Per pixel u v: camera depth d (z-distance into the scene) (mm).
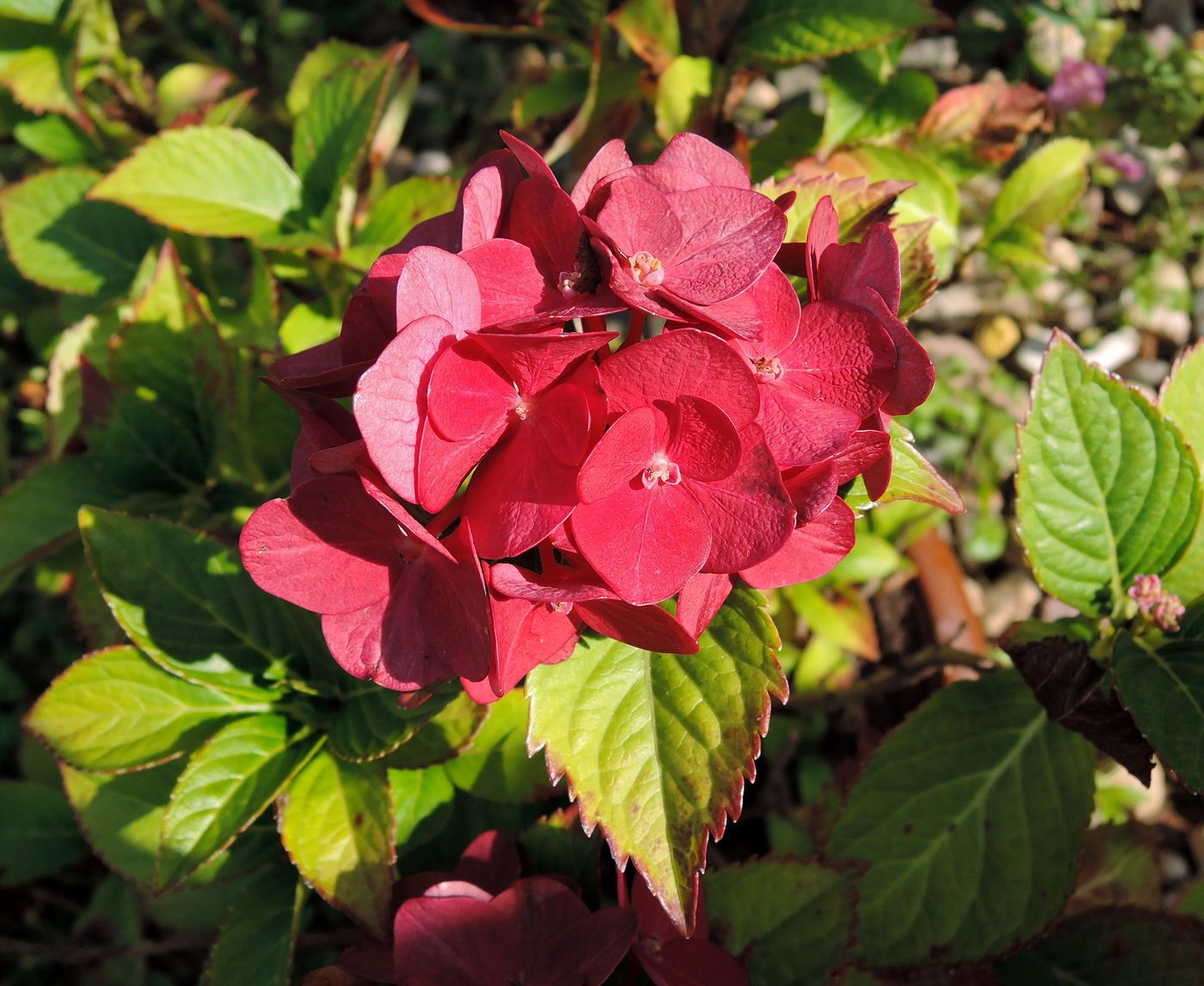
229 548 272
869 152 398
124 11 491
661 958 258
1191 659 273
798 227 265
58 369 363
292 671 273
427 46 584
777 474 193
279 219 351
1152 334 541
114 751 263
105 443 315
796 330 210
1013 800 299
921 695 445
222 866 289
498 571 188
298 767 265
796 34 376
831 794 379
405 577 211
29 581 493
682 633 195
